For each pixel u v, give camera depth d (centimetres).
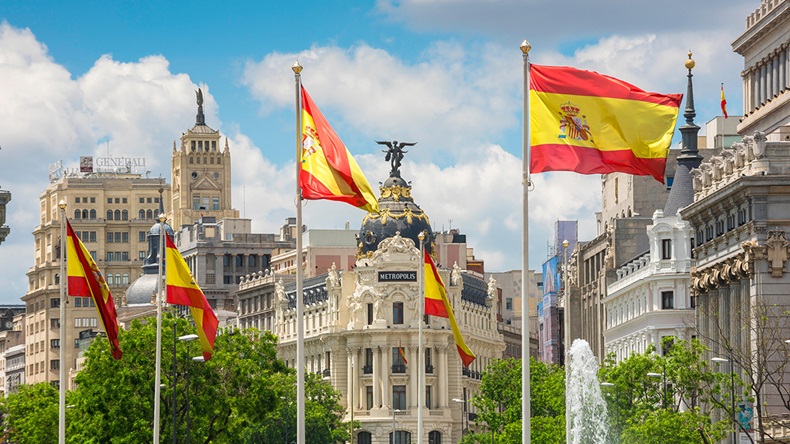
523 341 11394
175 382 19175
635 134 11088
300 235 12438
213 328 16275
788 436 17875
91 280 15688
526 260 11375
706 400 18562
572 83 11131
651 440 18138
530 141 11194
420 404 17175
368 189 12262
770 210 18975
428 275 15562
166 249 16088
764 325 17350
